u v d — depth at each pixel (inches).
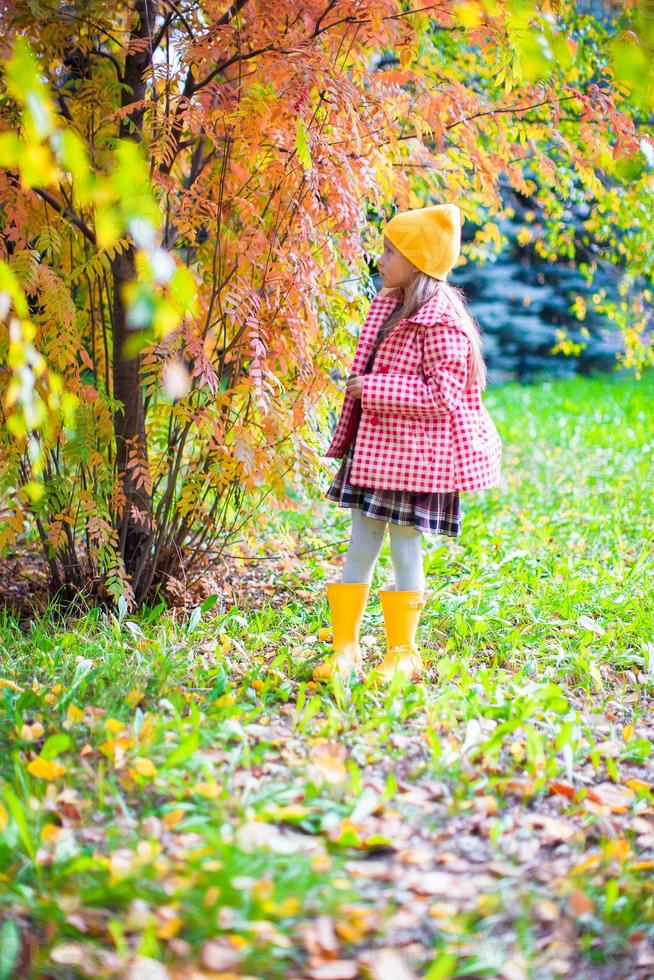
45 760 87.2
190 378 132.0
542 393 475.5
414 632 123.7
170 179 126.8
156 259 61.1
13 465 124.8
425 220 119.0
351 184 130.1
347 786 88.4
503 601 149.8
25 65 59.6
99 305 149.1
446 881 74.8
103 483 134.2
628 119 148.6
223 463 135.1
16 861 75.0
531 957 67.4
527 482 268.5
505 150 165.2
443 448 117.5
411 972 65.0
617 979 66.0
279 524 149.8
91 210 135.5
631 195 184.1
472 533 194.4
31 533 158.6
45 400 114.5
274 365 133.8
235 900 69.7
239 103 122.9
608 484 260.2
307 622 143.9
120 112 120.7
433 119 150.3
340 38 134.4
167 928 66.8
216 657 120.3
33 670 113.0
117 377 139.6
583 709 114.3
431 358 117.8
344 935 67.8
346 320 148.3
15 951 63.9
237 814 82.6
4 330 114.1
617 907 72.7
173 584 142.0
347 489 123.7
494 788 90.1
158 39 132.3
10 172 120.3
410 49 138.3
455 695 109.3
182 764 89.9
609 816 86.2
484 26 131.4
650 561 172.2
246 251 127.7
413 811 85.6
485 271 498.6
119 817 82.7
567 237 213.0
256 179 132.8
